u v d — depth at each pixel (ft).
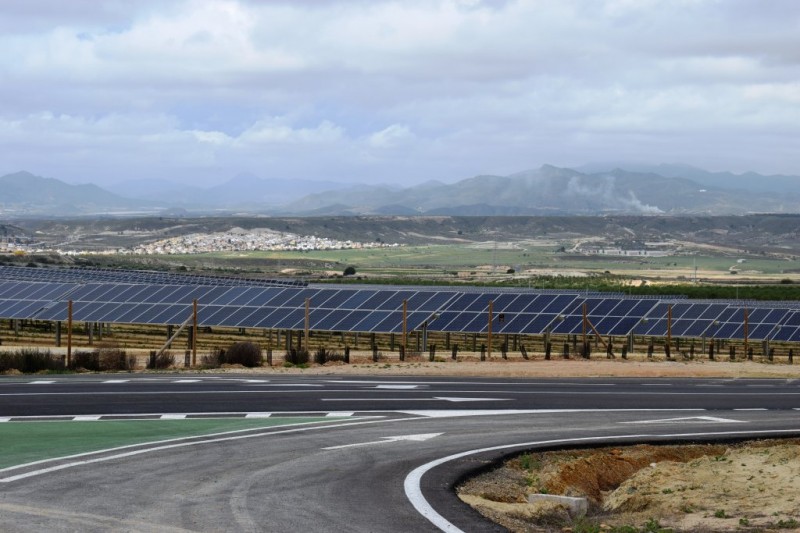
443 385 113.39
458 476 58.59
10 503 46.75
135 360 147.74
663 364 162.81
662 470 65.57
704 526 49.39
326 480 55.52
